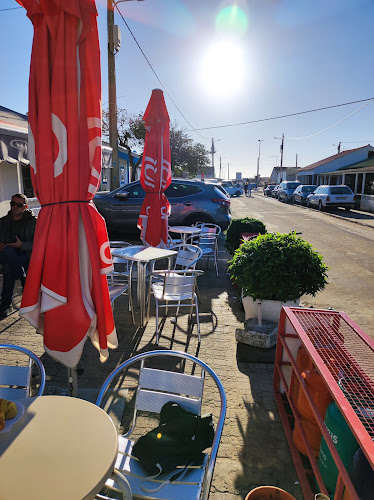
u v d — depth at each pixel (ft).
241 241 20.90
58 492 4.21
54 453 4.80
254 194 155.22
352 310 17.94
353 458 6.03
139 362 12.23
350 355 7.95
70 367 8.41
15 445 4.91
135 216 33.12
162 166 20.21
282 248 13.42
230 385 11.10
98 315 8.34
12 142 21.65
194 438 6.70
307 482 7.57
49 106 7.66
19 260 15.62
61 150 7.78
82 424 5.36
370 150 109.19
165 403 7.48
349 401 6.31
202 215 32.81
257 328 13.05
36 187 8.09
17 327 14.51
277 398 10.32
